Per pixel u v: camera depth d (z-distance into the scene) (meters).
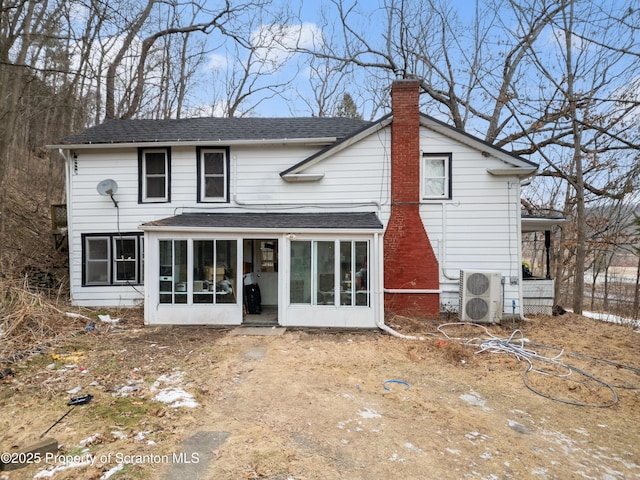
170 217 9.73
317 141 10.12
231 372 5.59
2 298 7.43
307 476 3.12
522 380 5.55
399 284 9.41
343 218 9.25
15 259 10.68
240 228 8.27
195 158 10.39
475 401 4.82
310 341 7.34
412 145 9.53
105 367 5.71
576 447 3.75
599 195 14.11
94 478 3.03
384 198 9.88
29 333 6.88
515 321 9.30
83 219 10.36
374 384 5.29
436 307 9.31
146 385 5.05
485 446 3.71
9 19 10.97
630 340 7.89
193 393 4.79
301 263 8.36
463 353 6.50
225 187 10.43
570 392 5.17
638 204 15.66
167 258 8.34
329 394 4.88
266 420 4.12
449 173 9.70
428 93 17.31
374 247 8.21
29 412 4.21
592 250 15.88
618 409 4.67
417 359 6.38
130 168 10.39
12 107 11.84
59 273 11.21
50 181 16.39
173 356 6.29
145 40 17.55
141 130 11.08
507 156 9.45
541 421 4.30
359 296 8.24
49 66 15.67
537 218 10.80
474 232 9.65
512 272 9.55
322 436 3.81
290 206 10.22
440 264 9.70
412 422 4.19
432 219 9.73
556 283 17.30
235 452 3.45
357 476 3.15
